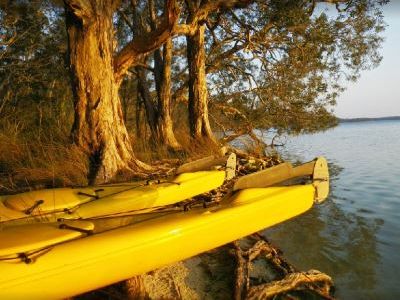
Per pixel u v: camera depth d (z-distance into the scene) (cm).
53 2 1443
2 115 1209
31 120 1233
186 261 481
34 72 1466
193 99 1430
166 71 1467
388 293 443
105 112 820
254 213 394
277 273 460
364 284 464
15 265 278
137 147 1209
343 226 706
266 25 1383
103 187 549
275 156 1426
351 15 1345
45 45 1534
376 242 618
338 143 3150
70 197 481
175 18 839
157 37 874
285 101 1609
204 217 366
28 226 351
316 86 1599
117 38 2011
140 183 575
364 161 1770
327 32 1416
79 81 810
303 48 1473
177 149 1372
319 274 437
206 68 1652
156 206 506
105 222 412
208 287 421
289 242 610
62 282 289
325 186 451
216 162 627
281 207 414
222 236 375
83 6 760
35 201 453
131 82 2125
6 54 1426
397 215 790
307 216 773
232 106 1738
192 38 1411
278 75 1592
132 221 405
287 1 1192
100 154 805
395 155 1991
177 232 344
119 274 316
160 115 1472
